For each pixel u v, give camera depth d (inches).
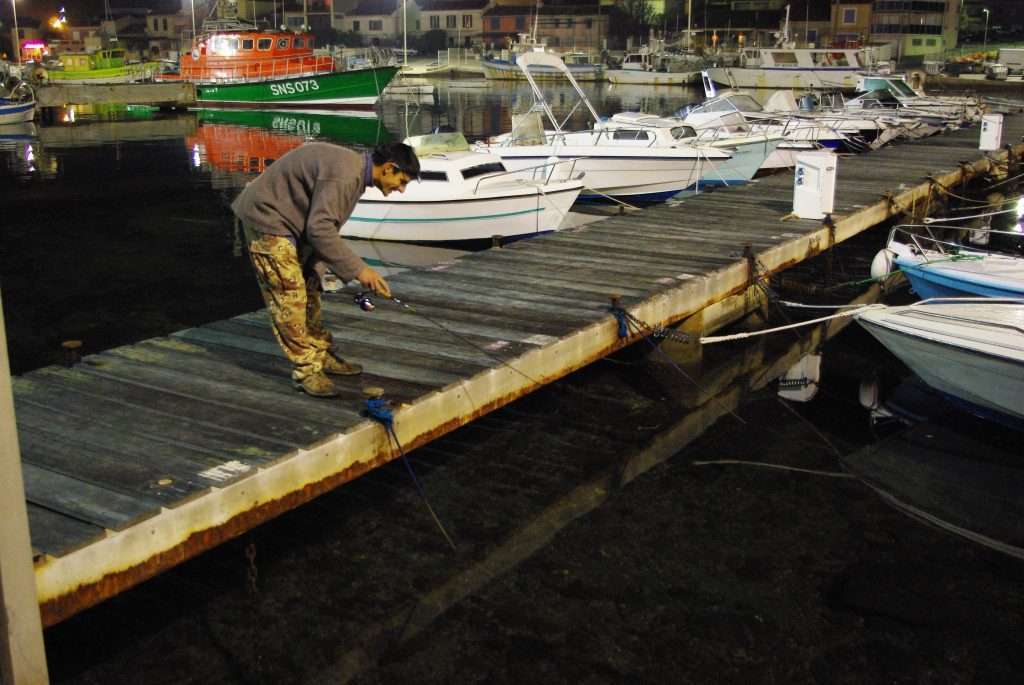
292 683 160.9
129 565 150.6
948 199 562.6
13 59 3120.1
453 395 211.5
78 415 194.1
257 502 169.9
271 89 1553.9
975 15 3737.7
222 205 681.0
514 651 169.3
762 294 370.9
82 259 503.5
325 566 195.8
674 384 305.6
